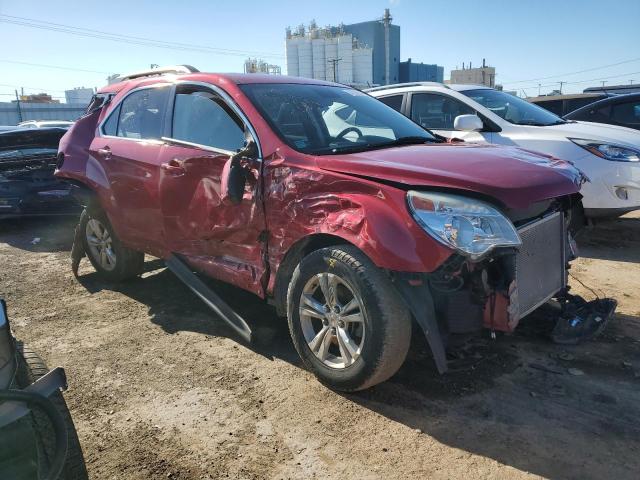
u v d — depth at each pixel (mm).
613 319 4238
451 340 3109
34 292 5285
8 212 7844
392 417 3043
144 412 3166
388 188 3000
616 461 2646
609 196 5961
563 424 2938
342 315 3178
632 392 3217
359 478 2588
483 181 2928
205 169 3928
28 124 18500
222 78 4098
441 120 7109
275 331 4180
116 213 4848
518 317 3068
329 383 3291
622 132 6414
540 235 3361
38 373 2455
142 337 4168
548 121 6875
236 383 3445
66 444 1861
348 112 4191
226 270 3904
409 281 2910
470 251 2789
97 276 5703
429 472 2613
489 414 3041
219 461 2732
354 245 3105
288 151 3467
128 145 4715
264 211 3533
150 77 4930
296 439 2883
